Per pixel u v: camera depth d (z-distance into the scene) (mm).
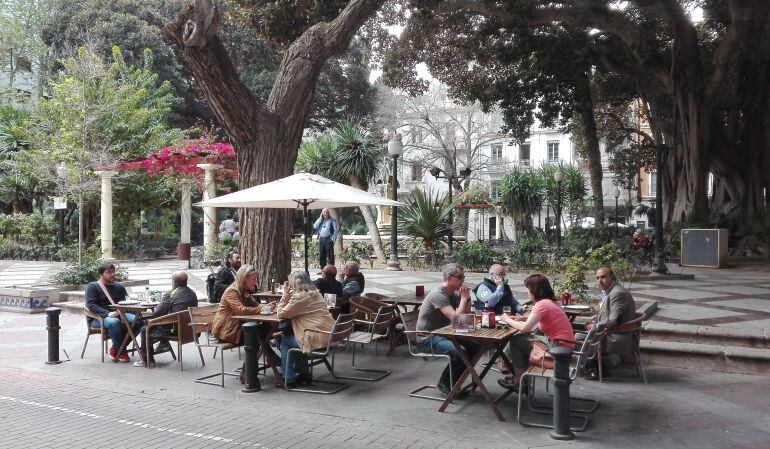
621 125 35219
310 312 6707
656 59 23594
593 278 14977
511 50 22094
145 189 25094
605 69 26438
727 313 9938
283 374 7238
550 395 6594
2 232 26719
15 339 9781
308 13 14914
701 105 23344
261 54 35562
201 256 20312
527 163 50438
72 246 24406
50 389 6930
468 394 6578
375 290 13336
